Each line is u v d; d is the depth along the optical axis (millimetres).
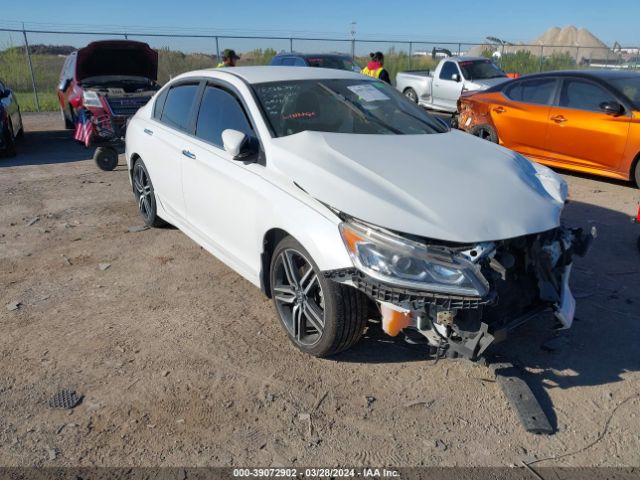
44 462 2656
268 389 3195
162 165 4980
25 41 16594
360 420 2955
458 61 14867
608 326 3852
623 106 7129
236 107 4121
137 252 5207
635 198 6918
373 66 11648
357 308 3148
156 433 2854
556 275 3264
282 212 3311
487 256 2855
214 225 4258
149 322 3938
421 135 4113
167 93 5258
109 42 10211
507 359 3334
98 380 3271
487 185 3279
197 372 3350
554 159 8000
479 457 2707
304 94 4184
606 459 2693
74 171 8609
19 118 11469
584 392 3180
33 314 4051
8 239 5559
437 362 3438
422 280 2770
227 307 4152
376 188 3113
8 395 3135
